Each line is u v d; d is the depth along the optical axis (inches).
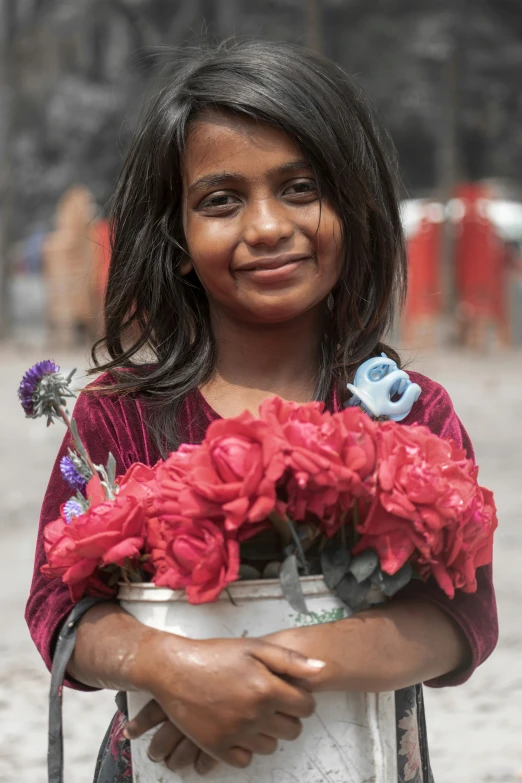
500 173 1582.2
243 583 88.4
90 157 1558.8
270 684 84.7
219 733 85.4
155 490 89.7
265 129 101.1
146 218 108.8
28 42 1584.6
